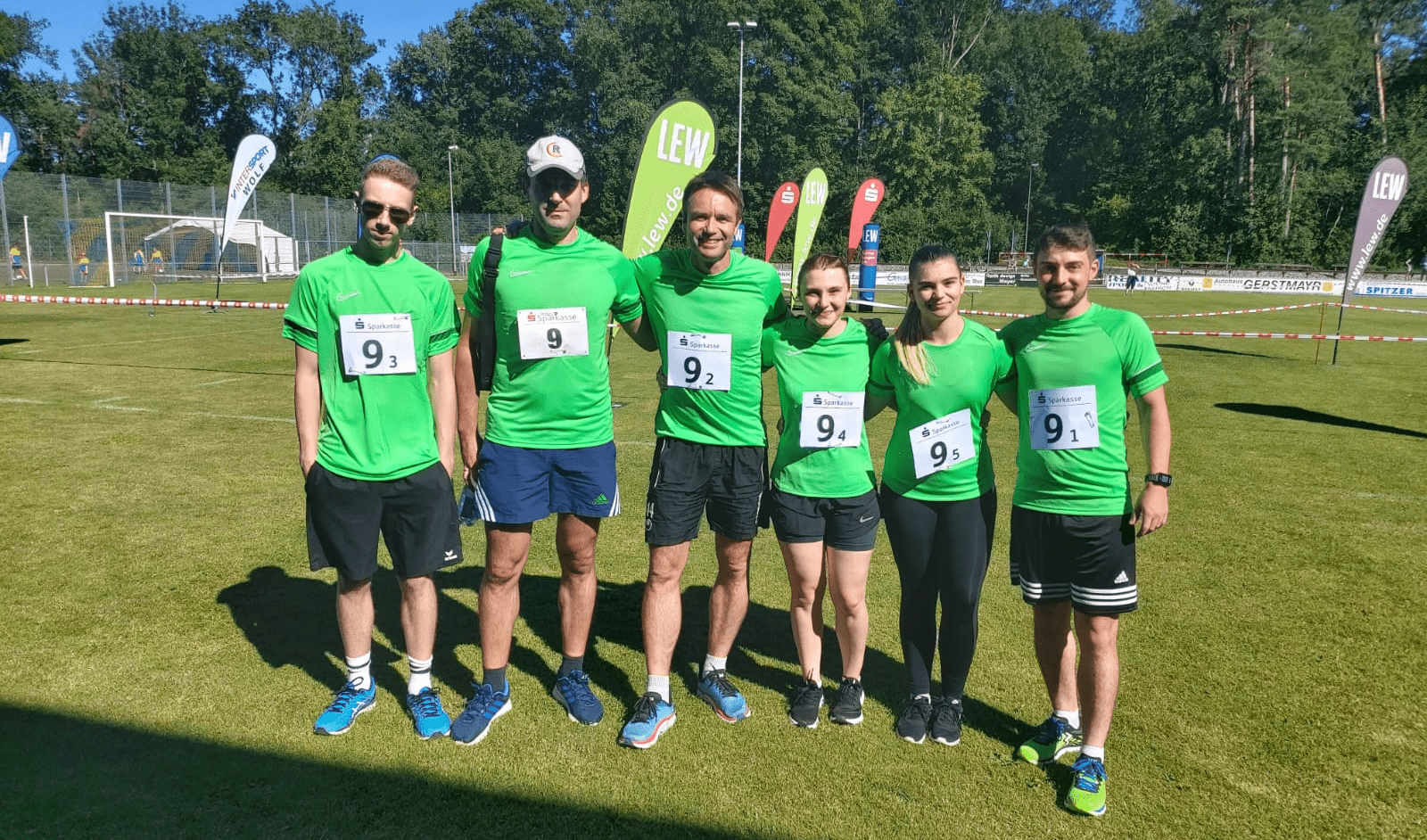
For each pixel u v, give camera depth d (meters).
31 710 3.00
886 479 3.03
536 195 2.79
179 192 30.77
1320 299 34.09
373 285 2.79
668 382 2.99
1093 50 66.88
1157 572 4.53
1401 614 4.02
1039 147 61.84
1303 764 2.85
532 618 3.94
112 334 14.99
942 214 51.78
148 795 2.56
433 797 2.59
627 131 53.78
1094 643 2.65
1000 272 44.00
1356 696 3.28
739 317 2.94
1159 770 2.81
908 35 60.47
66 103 54.25
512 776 2.71
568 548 3.03
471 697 3.19
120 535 4.78
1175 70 53.47
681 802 2.61
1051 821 2.56
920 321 2.88
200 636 3.59
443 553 2.98
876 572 4.59
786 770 2.79
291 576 4.26
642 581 4.40
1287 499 5.88
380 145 55.31
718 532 3.05
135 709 3.02
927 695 3.07
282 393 9.23
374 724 3.00
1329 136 47.16
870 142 54.56
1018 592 4.31
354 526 2.87
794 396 2.95
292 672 3.31
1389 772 2.80
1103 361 2.65
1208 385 11.13
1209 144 48.81
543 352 2.85
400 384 2.85
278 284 31.53
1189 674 3.44
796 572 3.02
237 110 59.00
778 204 14.43
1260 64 46.88
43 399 8.68
